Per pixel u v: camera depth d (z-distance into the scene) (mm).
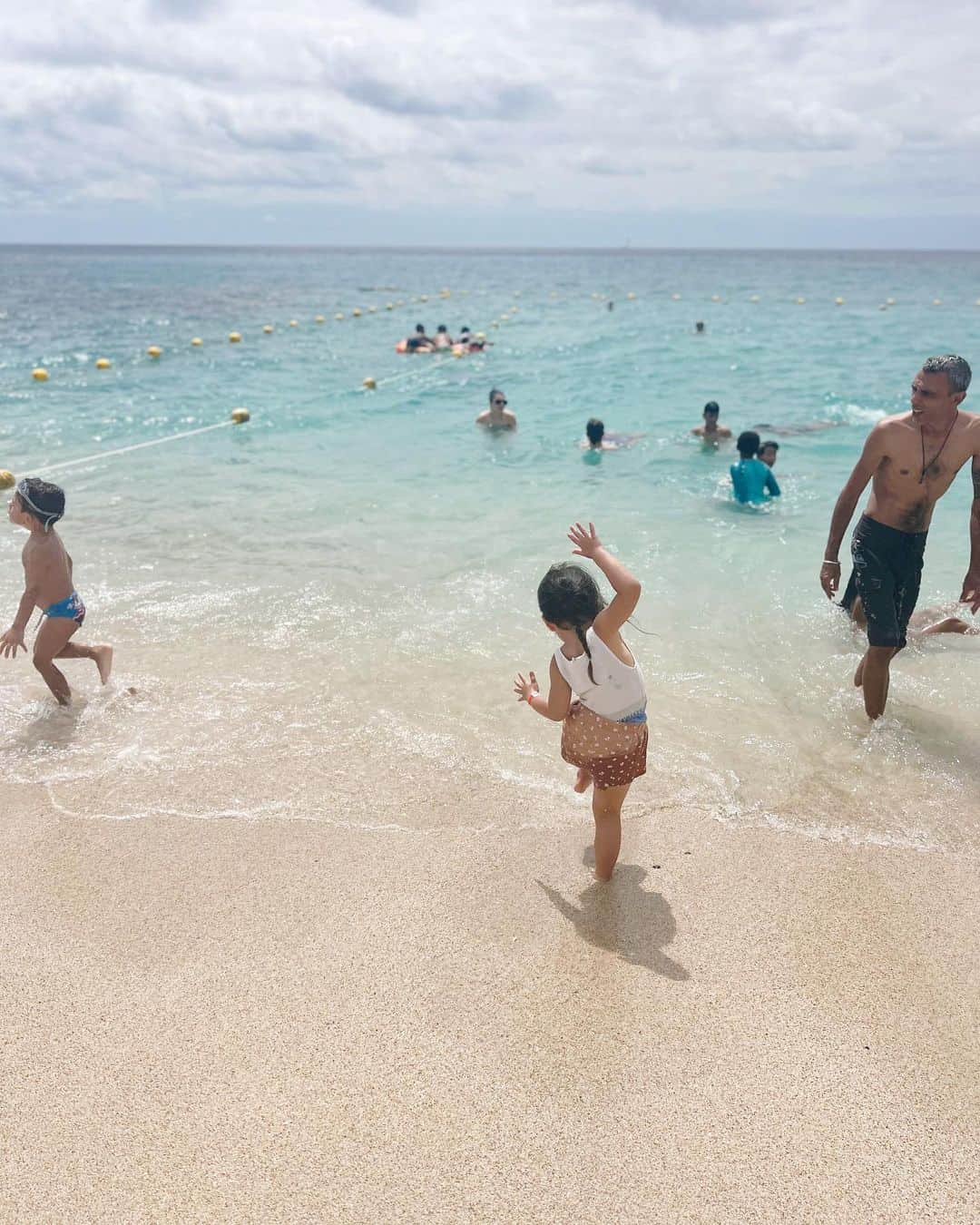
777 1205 2389
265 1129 2607
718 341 26531
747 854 3895
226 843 3965
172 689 5402
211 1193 2420
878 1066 2828
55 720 5051
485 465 11336
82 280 71562
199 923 3467
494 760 4633
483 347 24516
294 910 3539
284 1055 2861
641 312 38625
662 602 6734
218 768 4562
